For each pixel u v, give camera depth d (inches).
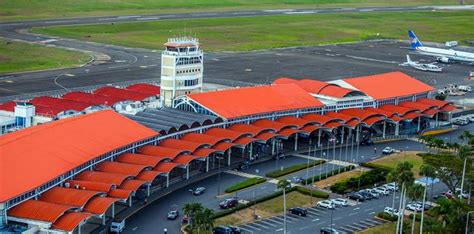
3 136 7770.7
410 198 6953.7
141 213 7283.5
